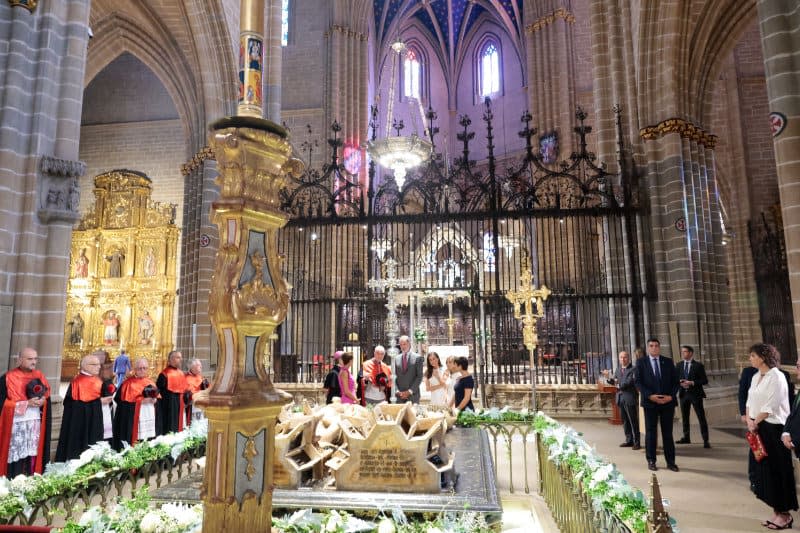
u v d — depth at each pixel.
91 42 18.27
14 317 7.54
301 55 25.75
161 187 25.45
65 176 8.12
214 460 1.78
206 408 1.77
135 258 22.33
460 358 7.75
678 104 12.67
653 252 12.68
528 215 12.70
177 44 17.53
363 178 24.73
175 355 8.58
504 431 6.56
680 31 12.64
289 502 3.24
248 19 2.08
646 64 13.08
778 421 5.36
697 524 5.41
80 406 6.96
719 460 8.20
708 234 12.93
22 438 6.28
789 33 6.79
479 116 34.84
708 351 12.28
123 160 25.92
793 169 6.60
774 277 18.77
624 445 9.34
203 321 14.91
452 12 35.44
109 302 22.14
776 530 5.22
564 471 4.42
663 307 12.33
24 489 3.38
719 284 13.10
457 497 3.25
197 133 16.64
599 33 14.66
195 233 16.14
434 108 35.59
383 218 12.91
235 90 15.70
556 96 24.98
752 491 5.88
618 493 2.94
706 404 11.57
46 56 8.10
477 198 12.87
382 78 34.06
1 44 7.79
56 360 7.82
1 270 7.42
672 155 12.45
